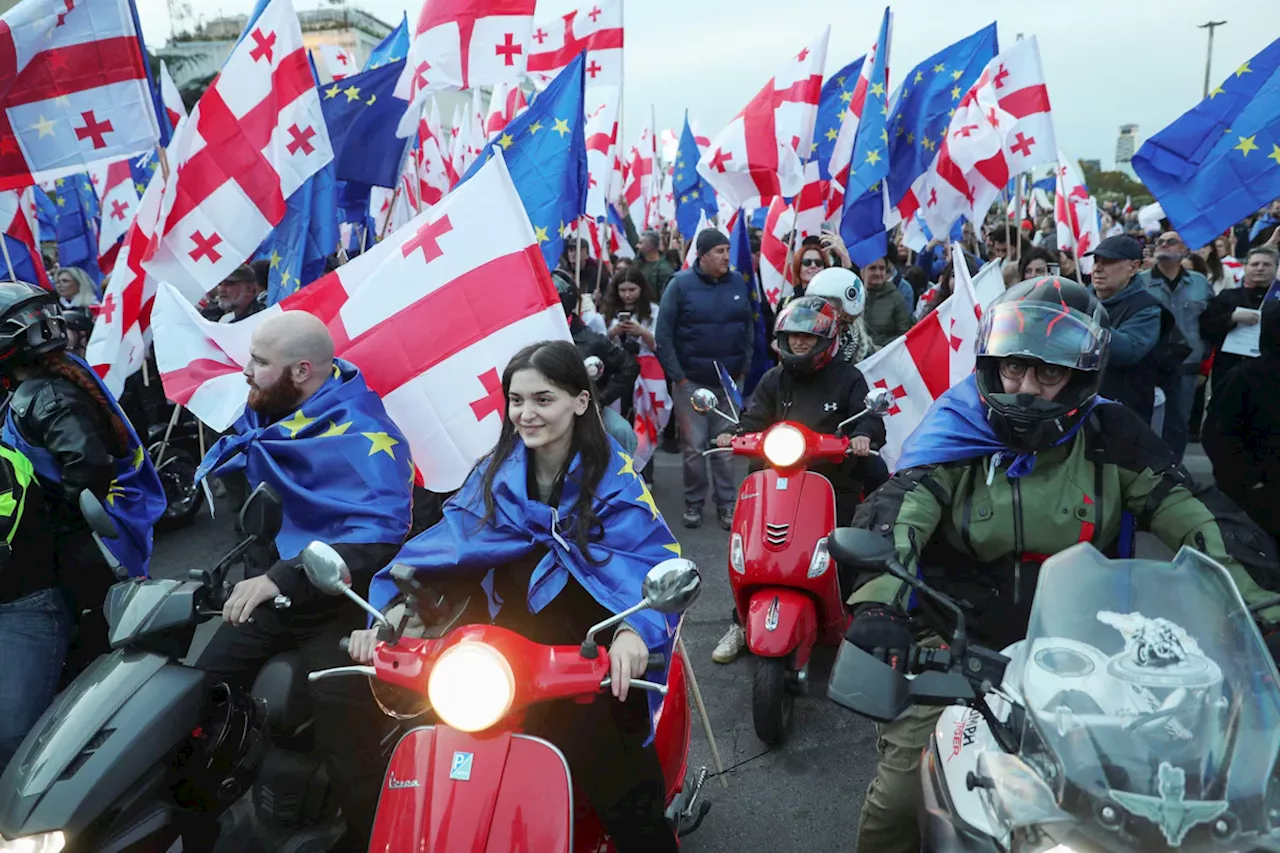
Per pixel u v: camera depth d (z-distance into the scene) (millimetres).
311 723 2938
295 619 2969
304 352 3098
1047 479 2512
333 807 3062
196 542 7020
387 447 3084
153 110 5102
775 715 3936
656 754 2582
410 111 6266
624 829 2471
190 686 2625
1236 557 2271
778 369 4859
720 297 7066
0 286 3193
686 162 13375
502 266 3814
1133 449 2475
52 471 3180
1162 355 6168
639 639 2219
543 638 2586
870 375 5004
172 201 4957
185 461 7402
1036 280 2529
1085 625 1823
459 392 3801
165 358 4004
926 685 1843
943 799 2025
